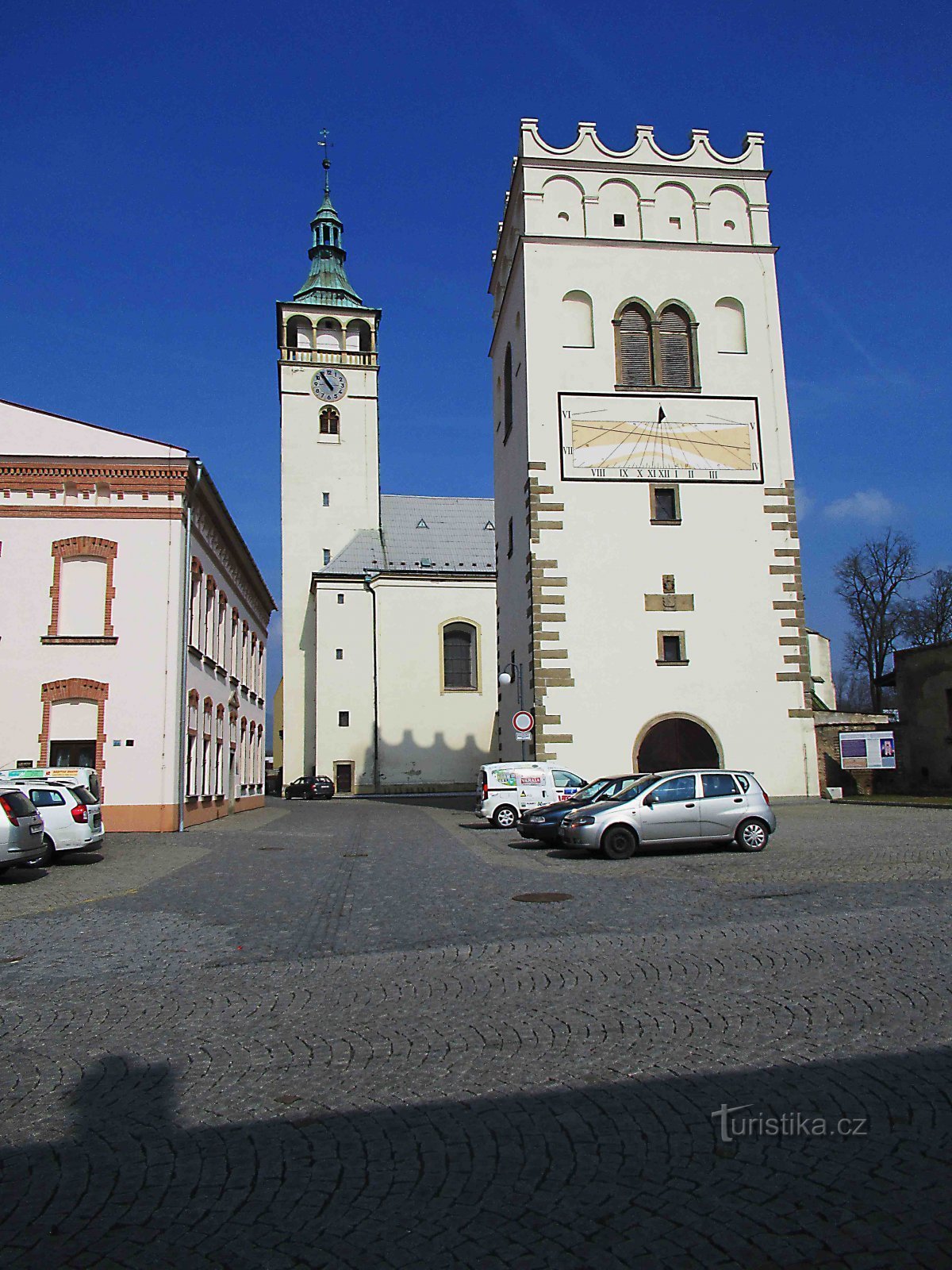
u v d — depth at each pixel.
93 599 27.75
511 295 35.88
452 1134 5.09
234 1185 4.57
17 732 27.00
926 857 16.33
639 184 33.75
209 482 30.47
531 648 31.14
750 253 33.75
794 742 31.16
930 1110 5.20
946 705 38.25
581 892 13.62
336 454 66.44
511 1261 3.82
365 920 11.85
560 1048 6.48
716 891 13.34
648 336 32.94
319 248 71.75
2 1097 5.86
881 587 59.22
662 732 31.91
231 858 20.14
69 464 27.78
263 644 51.81
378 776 58.88
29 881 16.62
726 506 32.09
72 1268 3.86
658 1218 4.13
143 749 27.30
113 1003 8.04
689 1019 7.02
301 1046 6.71
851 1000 7.36
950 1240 3.88
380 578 60.44
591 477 31.73
